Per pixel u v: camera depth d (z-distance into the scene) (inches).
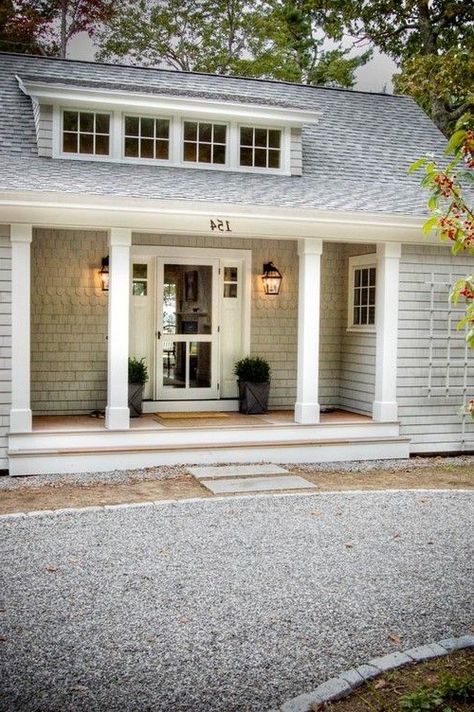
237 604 206.1
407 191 463.8
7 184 357.7
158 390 465.4
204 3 1066.7
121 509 302.2
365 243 445.4
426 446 444.1
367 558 247.6
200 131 455.2
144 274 462.6
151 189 388.8
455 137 146.6
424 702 148.6
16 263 362.0
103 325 448.8
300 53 1101.7
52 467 367.2
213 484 348.2
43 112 421.7
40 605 202.8
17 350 365.4
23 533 267.7
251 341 481.7
